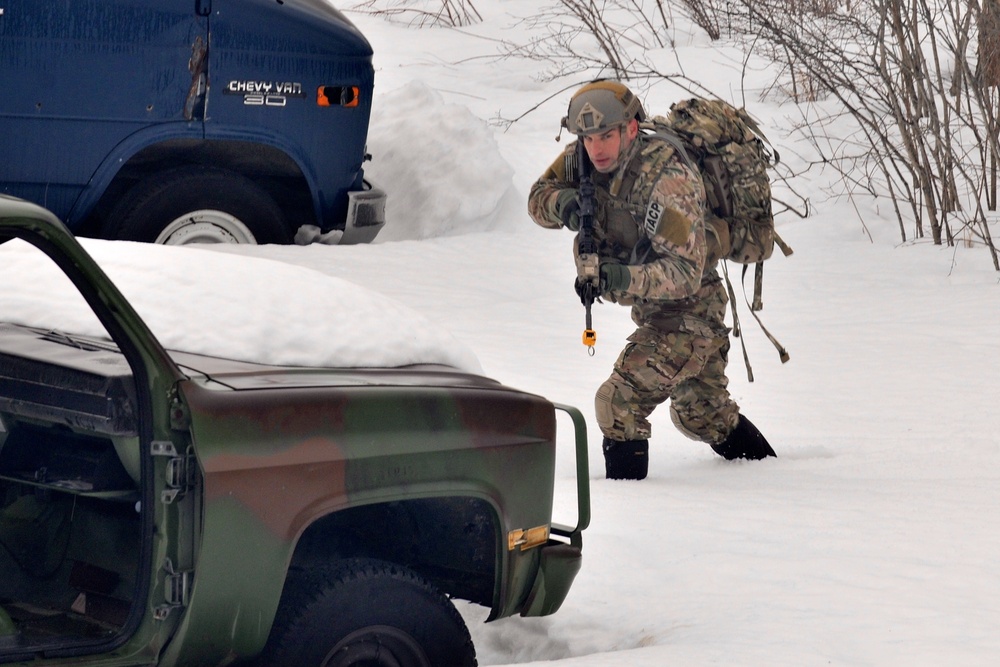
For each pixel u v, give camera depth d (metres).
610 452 17.25
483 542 9.82
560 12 56.25
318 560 9.96
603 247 16.12
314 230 29.67
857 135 41.75
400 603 8.72
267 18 26.00
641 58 49.41
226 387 8.07
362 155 28.44
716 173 16.42
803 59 37.72
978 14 36.09
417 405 8.87
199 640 7.77
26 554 9.12
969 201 38.12
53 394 8.12
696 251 15.39
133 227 25.84
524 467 9.57
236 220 27.12
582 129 15.07
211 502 7.67
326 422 8.30
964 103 42.97
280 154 27.22
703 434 18.25
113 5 24.31
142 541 7.64
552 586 9.91
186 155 26.62
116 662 7.52
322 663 8.36
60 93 24.14
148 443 7.63
